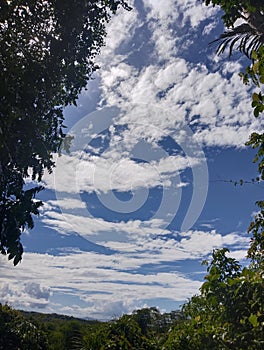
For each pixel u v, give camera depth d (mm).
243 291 3564
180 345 4293
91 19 7352
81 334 9539
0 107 5910
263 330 3344
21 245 5961
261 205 5465
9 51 6176
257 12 7996
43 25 6797
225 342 3605
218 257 4664
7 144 6109
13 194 6145
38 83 6520
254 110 3338
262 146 4016
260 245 5309
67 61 7059
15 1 6445
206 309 4355
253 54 3441
